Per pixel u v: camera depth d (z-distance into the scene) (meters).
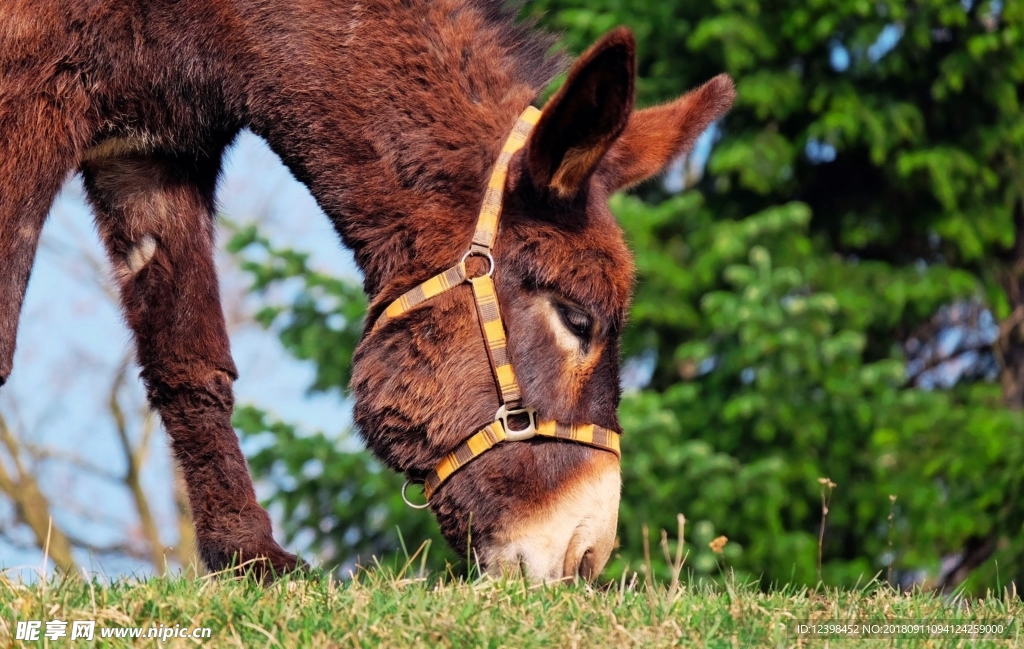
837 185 15.84
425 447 5.12
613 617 4.29
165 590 4.44
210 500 5.63
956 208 14.68
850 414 13.38
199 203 5.84
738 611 4.57
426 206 5.18
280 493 13.08
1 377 4.99
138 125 5.40
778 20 14.44
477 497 5.02
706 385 13.76
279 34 5.33
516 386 4.98
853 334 12.98
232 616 4.14
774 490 12.37
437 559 12.86
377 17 5.36
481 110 5.29
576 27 14.34
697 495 12.35
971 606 5.18
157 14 5.26
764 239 13.97
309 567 5.44
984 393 14.49
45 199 5.09
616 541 5.44
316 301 13.52
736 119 14.92
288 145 5.41
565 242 4.98
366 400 5.23
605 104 4.72
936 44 14.95
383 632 4.02
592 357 5.01
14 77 5.02
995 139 14.61
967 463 13.21
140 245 5.79
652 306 13.60
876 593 5.30
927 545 13.15
